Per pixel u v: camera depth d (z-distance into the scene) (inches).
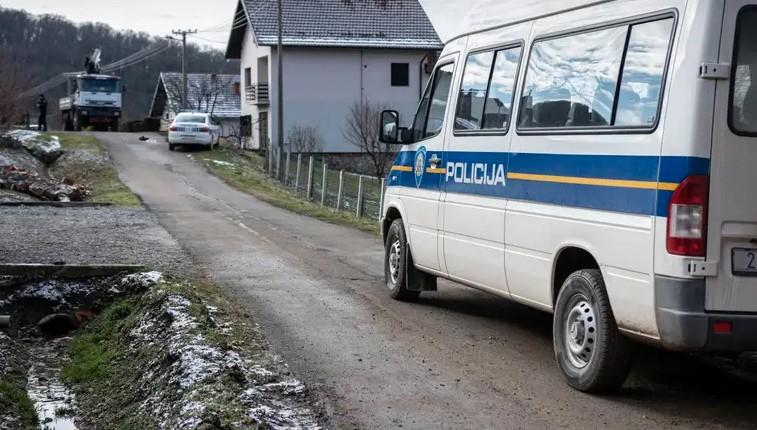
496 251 307.1
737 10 221.5
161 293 370.0
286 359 294.5
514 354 304.8
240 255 529.7
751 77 223.6
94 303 404.5
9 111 1736.0
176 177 1213.7
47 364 334.3
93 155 1376.7
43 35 3403.1
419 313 371.9
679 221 221.0
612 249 242.8
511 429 227.3
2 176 952.3
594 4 264.7
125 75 3693.4
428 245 364.5
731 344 222.2
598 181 250.4
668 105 226.5
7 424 257.3
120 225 666.8
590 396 256.2
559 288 276.8
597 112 255.8
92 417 272.7
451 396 255.6
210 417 223.6
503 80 312.2
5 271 407.5
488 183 313.3
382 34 1985.7
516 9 310.8
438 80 370.9
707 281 221.1
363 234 666.2
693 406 247.9
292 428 224.4
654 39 236.5
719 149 220.8
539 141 281.9
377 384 267.1
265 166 1434.5
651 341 232.2
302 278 452.1
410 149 388.8
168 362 285.9
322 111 1962.4
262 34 1930.4
